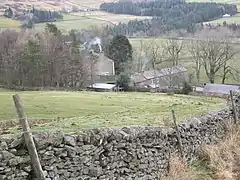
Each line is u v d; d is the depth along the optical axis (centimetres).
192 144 1502
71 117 2622
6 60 7131
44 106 3316
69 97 4259
